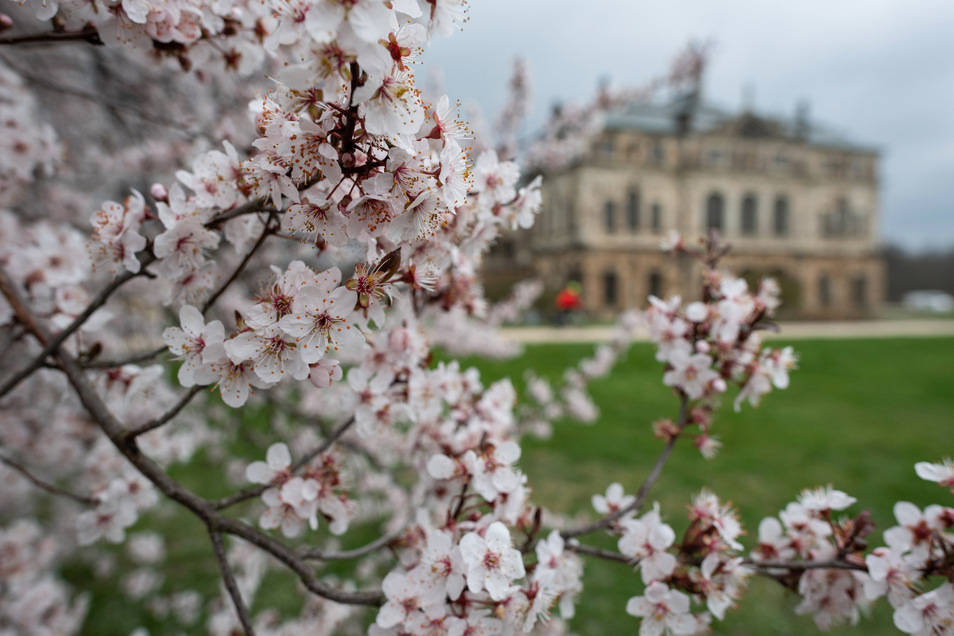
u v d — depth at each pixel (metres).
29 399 3.17
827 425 9.77
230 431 5.22
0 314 1.76
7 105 2.52
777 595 4.59
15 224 2.63
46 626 2.99
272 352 1.00
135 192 1.39
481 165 1.46
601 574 4.87
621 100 11.74
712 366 1.92
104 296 1.45
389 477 3.23
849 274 45.69
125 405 1.88
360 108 0.88
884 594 1.41
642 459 7.73
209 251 1.39
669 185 41.78
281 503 1.54
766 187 43.66
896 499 6.39
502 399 1.94
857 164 46.25
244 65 1.69
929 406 11.28
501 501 1.55
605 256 40.28
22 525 2.98
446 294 1.80
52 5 1.28
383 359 1.67
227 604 3.34
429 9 0.98
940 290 67.06
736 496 6.41
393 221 0.97
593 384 12.73
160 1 1.37
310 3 0.86
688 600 1.46
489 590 1.24
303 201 0.96
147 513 5.81
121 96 3.82
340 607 3.39
